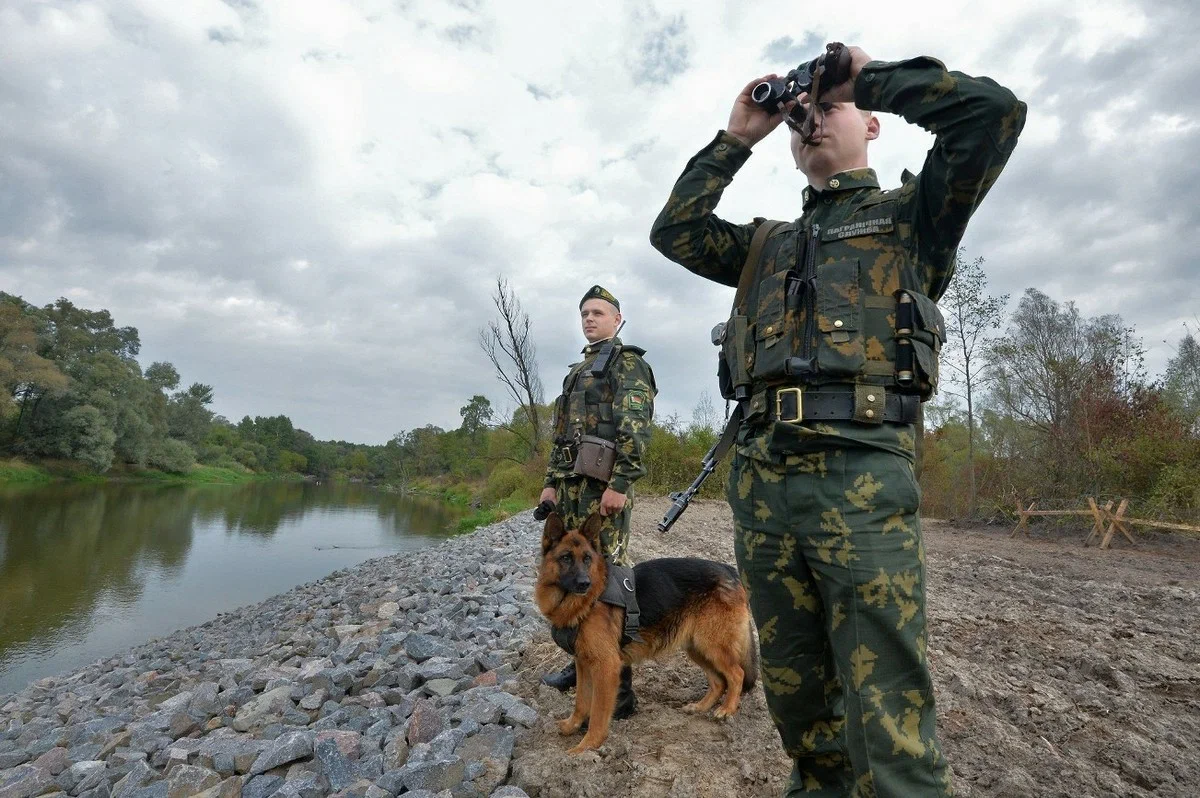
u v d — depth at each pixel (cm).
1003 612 645
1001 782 294
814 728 222
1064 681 439
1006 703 393
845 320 197
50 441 5025
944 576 891
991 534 1554
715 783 297
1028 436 1880
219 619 1110
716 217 256
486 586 848
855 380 194
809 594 209
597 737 331
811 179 232
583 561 339
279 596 1240
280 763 344
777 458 206
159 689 650
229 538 2369
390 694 435
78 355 5841
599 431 392
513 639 548
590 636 338
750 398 226
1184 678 441
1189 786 299
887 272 200
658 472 2512
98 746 456
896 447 193
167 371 8094
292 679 504
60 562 1708
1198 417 1501
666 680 447
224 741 386
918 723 185
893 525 189
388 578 1113
